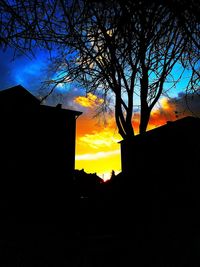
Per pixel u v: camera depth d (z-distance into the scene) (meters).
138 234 5.89
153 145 12.30
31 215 15.05
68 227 12.47
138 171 6.34
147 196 6.20
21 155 16.59
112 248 6.24
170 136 12.52
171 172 10.23
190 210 7.88
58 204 16.14
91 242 7.35
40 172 16.77
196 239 5.70
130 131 6.59
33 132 17.41
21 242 8.66
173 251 5.25
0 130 16.53
